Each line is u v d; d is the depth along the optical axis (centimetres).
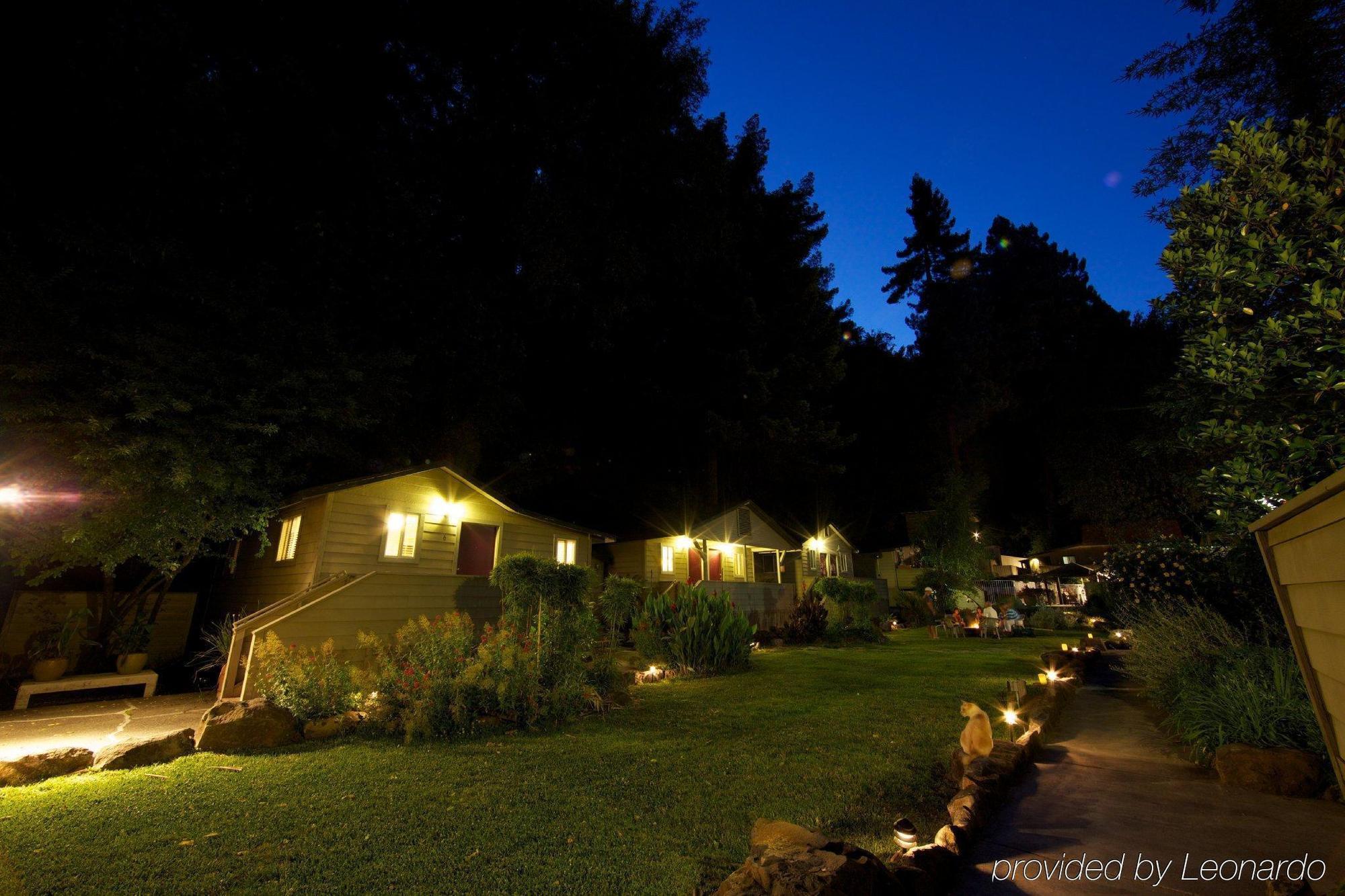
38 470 851
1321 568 216
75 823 410
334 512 1208
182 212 1055
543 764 551
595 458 2711
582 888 318
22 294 864
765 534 2633
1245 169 493
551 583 864
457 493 1436
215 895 313
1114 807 445
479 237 1647
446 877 331
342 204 1280
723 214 2077
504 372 1831
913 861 316
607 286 1892
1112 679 1123
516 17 1415
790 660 1418
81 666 1026
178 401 915
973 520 3266
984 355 4372
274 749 604
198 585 1417
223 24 1115
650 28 1708
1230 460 544
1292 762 467
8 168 908
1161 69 680
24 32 870
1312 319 445
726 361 2605
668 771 527
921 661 1380
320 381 1155
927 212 5288
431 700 673
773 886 243
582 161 1581
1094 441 2788
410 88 1420
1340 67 595
